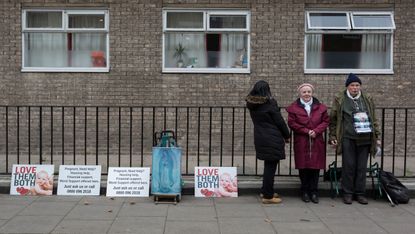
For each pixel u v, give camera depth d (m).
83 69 9.74
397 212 6.25
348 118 6.62
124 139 9.84
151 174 6.91
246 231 5.39
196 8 9.73
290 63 9.73
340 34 9.87
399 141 9.86
